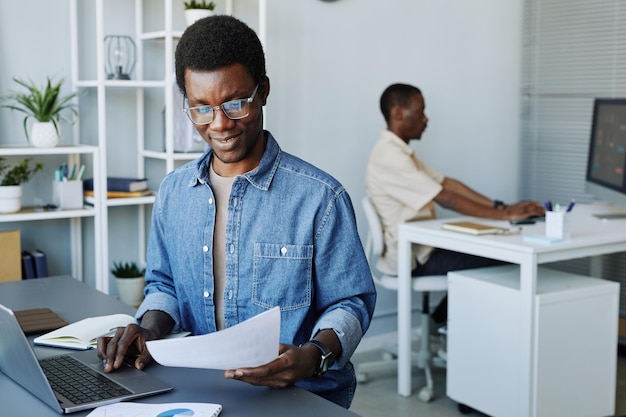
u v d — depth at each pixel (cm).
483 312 300
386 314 421
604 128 346
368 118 409
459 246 307
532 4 458
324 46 392
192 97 140
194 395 129
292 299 152
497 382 296
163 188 164
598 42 434
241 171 152
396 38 414
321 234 151
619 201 323
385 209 354
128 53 348
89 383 133
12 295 199
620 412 325
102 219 319
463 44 439
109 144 350
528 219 338
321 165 396
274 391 130
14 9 322
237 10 372
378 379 365
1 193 303
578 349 292
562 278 307
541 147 468
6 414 121
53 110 317
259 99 145
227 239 152
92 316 180
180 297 162
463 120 443
